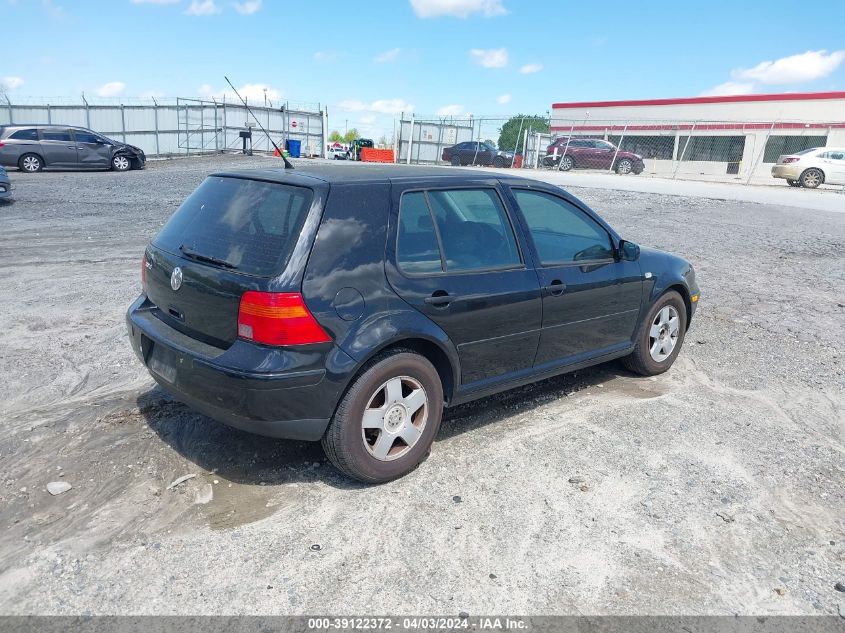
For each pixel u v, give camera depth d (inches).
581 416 193.0
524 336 176.4
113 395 197.5
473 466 163.3
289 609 114.0
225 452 166.2
